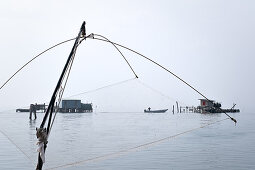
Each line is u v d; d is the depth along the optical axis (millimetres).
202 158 20234
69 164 17500
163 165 17953
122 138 32188
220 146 26234
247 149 24391
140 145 26203
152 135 35156
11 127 40688
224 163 18609
